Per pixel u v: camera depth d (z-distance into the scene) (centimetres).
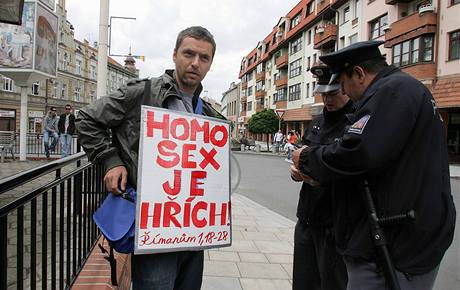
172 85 214
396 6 2597
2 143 1533
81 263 333
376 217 178
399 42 2498
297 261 291
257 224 654
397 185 174
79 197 325
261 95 6431
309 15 4212
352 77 197
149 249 202
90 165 364
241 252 491
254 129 4288
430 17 2234
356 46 191
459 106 2064
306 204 273
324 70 270
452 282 427
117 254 381
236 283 389
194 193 217
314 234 271
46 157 1572
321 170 189
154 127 206
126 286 358
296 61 4719
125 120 211
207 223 222
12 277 340
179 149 213
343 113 266
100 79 793
